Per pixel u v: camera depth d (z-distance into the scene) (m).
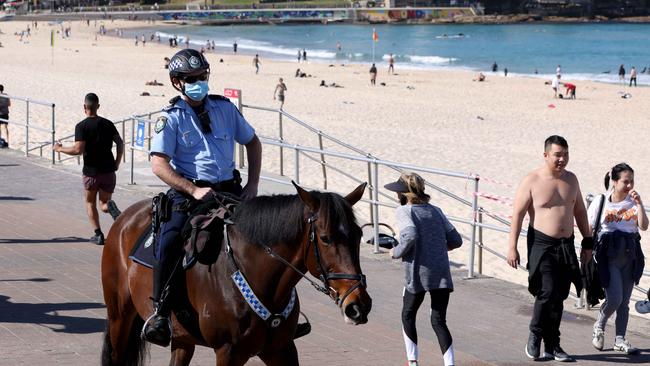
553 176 7.86
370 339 8.52
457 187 22.06
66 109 35.62
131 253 5.92
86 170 12.27
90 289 10.01
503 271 13.81
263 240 5.23
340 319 9.19
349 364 7.69
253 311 5.26
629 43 143.38
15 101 37.38
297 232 5.14
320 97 51.00
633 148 31.97
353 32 183.12
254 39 159.25
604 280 8.21
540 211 7.84
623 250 8.20
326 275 4.92
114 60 86.31
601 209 8.27
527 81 71.62
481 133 35.56
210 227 5.46
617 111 47.41
